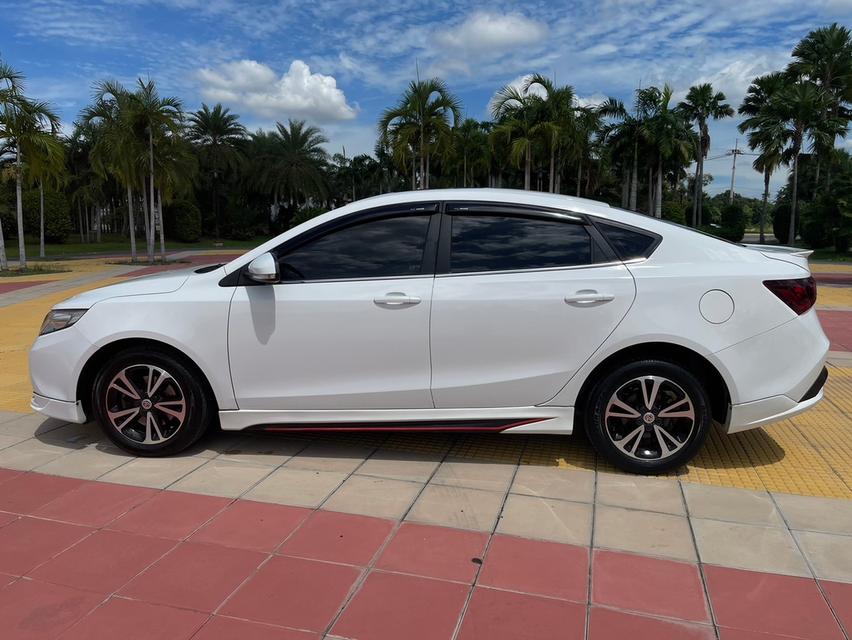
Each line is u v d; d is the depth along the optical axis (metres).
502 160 28.61
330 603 2.62
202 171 53.88
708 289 3.63
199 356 3.91
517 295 3.70
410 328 3.76
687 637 2.42
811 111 36.97
